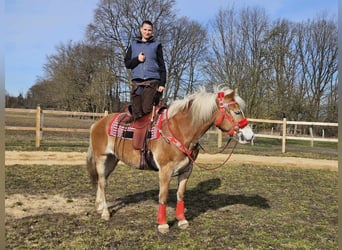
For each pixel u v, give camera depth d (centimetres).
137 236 432
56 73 3872
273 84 2541
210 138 1948
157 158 439
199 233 449
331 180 903
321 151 1617
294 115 2725
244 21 2522
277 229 479
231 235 446
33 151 1109
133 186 732
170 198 639
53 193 649
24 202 579
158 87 462
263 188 759
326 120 2923
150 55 459
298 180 883
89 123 2562
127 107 490
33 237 421
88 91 3397
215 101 427
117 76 2897
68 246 397
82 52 3691
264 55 2522
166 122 438
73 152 1136
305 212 572
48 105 4141
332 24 3152
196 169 980
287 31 2878
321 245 425
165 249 395
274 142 2192
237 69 2478
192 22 3198
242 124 419
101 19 2892
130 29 2895
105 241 414
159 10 2933
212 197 654
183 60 3186
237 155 1270
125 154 477
